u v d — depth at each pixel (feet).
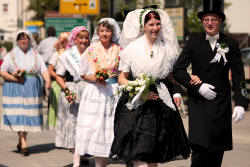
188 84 24.50
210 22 24.64
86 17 76.79
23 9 284.20
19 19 284.41
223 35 25.17
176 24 70.95
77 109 34.09
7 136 46.60
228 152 40.09
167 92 24.20
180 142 24.03
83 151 29.37
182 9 69.87
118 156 23.47
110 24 29.63
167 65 24.38
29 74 39.04
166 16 25.50
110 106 29.60
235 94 24.91
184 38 70.18
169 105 23.86
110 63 29.71
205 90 24.23
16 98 38.47
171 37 25.63
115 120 24.23
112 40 30.37
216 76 24.63
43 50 60.34
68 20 76.84
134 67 24.21
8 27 284.82
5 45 202.69
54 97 38.70
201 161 25.17
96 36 30.42
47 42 60.29
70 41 34.45
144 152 22.76
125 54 24.48
